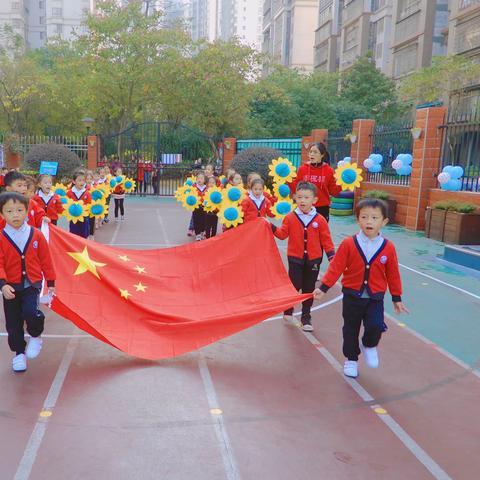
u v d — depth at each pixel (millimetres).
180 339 5195
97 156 24750
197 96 32562
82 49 33062
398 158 15328
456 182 13312
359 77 45000
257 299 6059
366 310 4699
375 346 4789
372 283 4637
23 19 72250
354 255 4648
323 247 6152
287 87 41875
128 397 4242
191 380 4609
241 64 32531
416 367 5109
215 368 4902
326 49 69938
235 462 3391
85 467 3289
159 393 4332
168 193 26078
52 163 19172
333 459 3469
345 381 4723
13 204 4484
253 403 4219
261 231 6422
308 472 3311
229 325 5320
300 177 7645
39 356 5066
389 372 4965
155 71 31891
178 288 6047
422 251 11539
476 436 3836
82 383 4480
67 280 5516
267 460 3426
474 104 31797
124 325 5281
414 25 47938
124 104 33438
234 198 7766
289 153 26812
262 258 6328
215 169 26844
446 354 5488
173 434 3703
